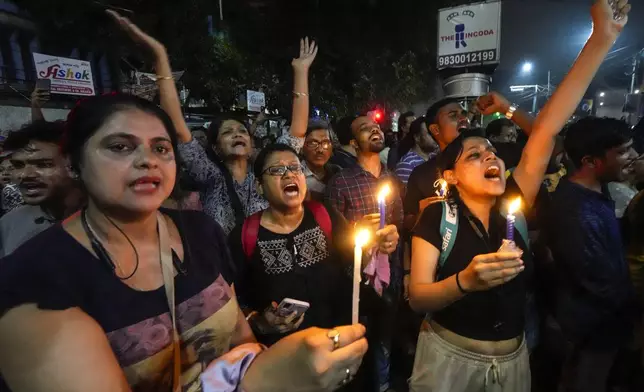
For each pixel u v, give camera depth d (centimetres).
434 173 294
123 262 96
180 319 104
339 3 1537
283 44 1576
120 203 92
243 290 226
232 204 302
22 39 1299
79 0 1236
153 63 247
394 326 326
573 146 240
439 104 338
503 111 284
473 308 183
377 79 1611
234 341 129
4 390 78
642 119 374
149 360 95
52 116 1176
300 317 194
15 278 81
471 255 184
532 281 254
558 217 227
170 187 100
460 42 935
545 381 281
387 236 198
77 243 92
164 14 1224
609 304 223
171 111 264
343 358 84
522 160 205
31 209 203
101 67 1393
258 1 1534
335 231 235
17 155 189
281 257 221
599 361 230
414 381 203
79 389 74
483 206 195
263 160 225
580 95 187
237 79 1412
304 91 329
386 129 866
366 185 320
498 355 183
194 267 110
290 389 86
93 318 87
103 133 90
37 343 76
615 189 345
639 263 253
